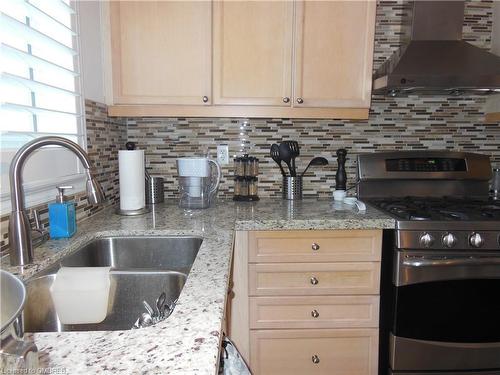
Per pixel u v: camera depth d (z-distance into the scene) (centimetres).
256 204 192
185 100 172
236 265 156
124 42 168
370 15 173
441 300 156
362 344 163
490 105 207
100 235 133
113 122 184
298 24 171
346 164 213
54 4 122
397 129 212
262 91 175
